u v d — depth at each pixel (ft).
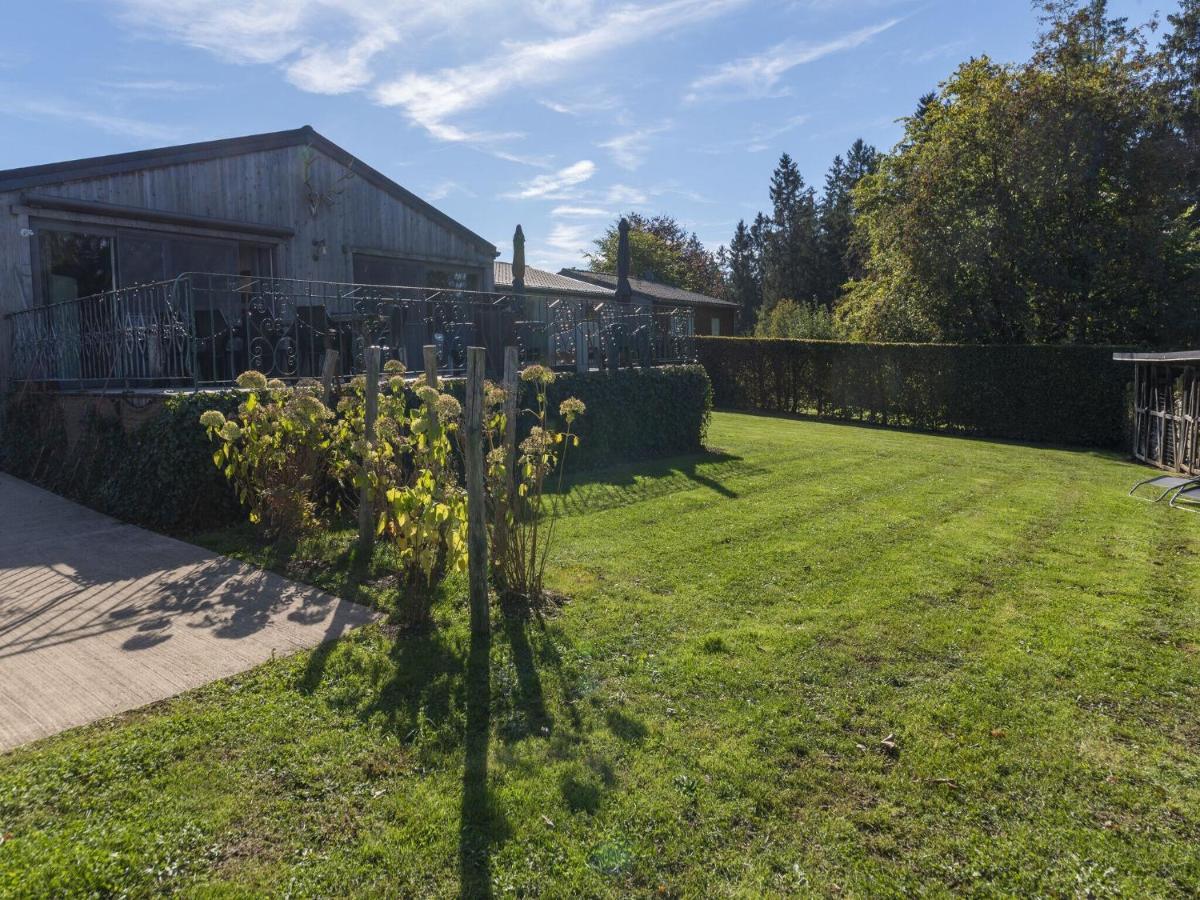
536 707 11.69
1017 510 27.76
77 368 28.12
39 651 13.23
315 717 11.15
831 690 12.53
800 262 173.78
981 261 67.67
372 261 47.73
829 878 8.18
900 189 77.51
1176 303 66.49
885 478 33.91
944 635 15.02
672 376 39.65
